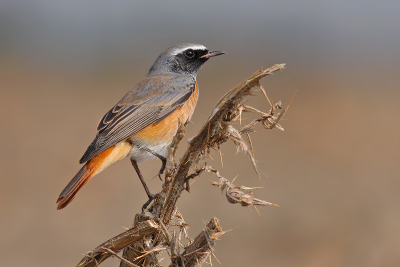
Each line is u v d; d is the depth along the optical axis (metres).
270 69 4.93
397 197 14.09
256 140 17.53
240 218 13.16
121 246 5.55
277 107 5.30
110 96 21.97
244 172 14.98
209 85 23.28
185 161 5.44
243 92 5.10
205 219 12.91
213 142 5.31
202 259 5.26
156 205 5.89
